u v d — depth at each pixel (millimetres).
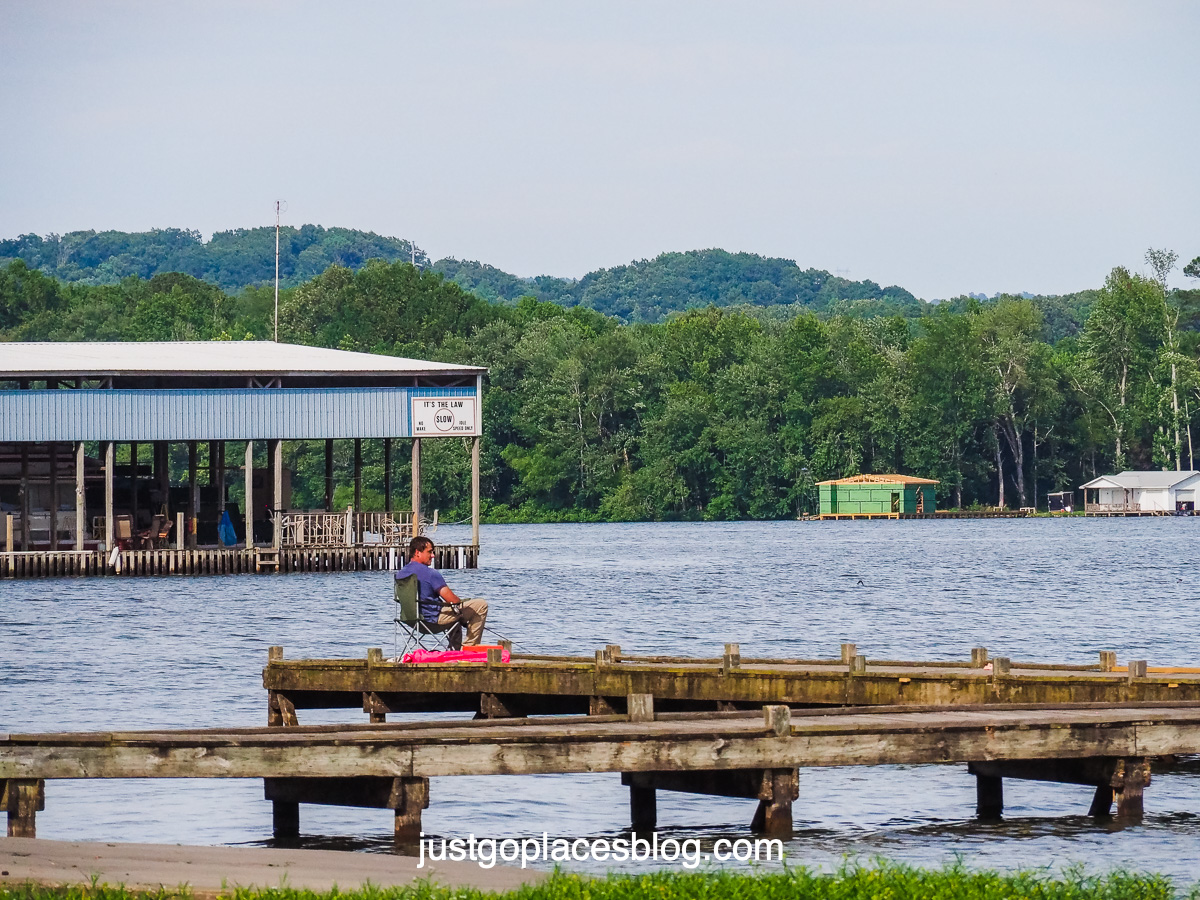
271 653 56219
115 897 26922
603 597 126500
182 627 97188
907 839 40656
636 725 41156
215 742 37969
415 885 28656
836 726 40062
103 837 40969
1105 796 42969
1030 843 40094
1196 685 48875
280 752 38125
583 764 39031
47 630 95000
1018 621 105562
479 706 56000
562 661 57469
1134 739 41812
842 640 92562
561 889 28469
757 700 51969
